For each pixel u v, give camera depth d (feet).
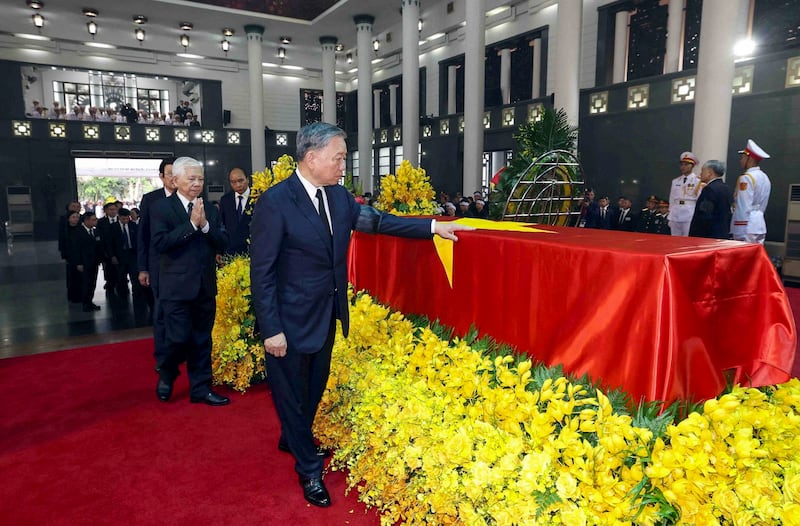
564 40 28.66
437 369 7.32
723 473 4.94
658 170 36.09
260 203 6.91
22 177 61.16
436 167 58.54
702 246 5.77
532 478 5.27
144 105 73.31
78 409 10.79
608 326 5.57
